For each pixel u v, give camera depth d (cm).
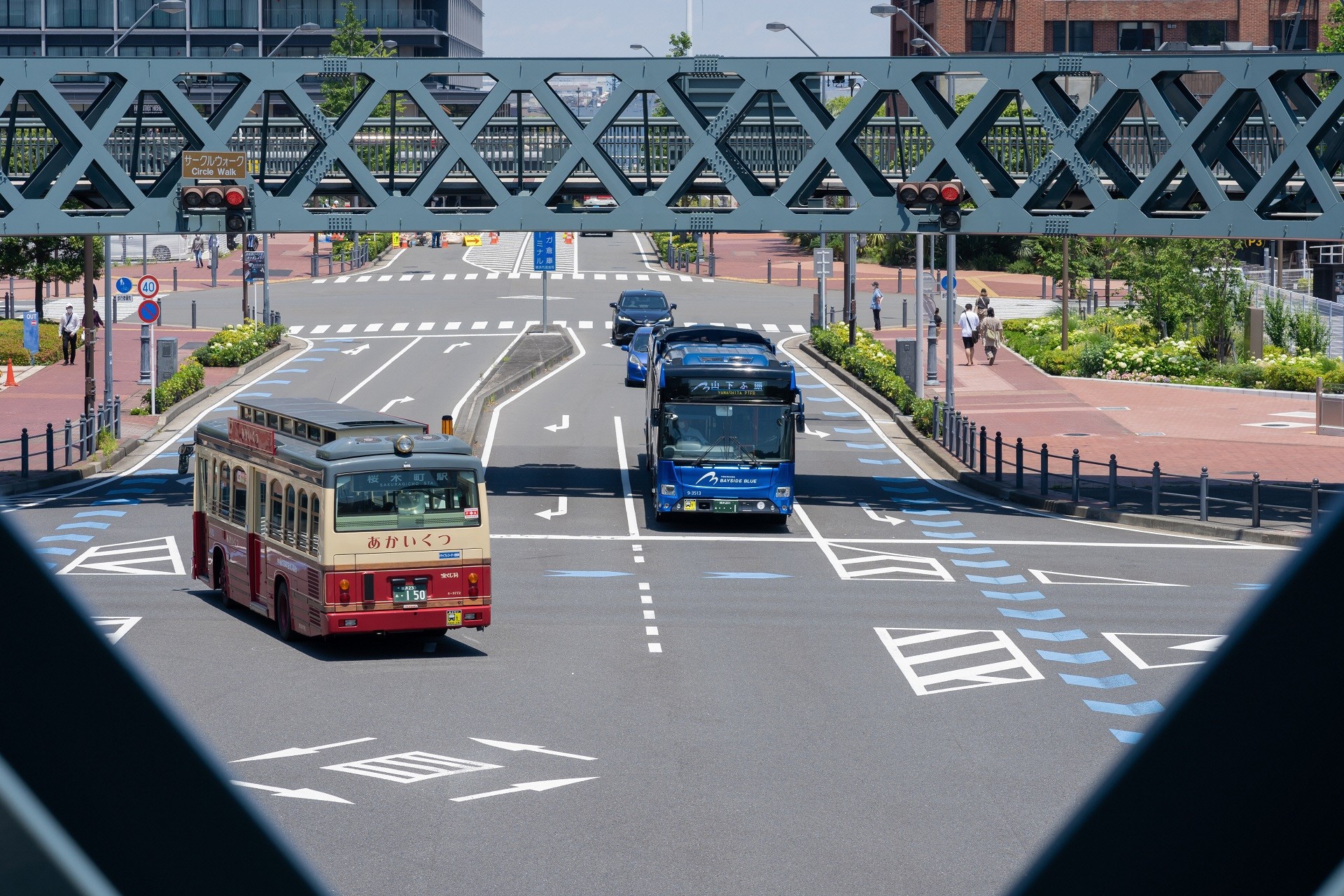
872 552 2931
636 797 1373
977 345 6556
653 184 4059
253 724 1647
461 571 2070
